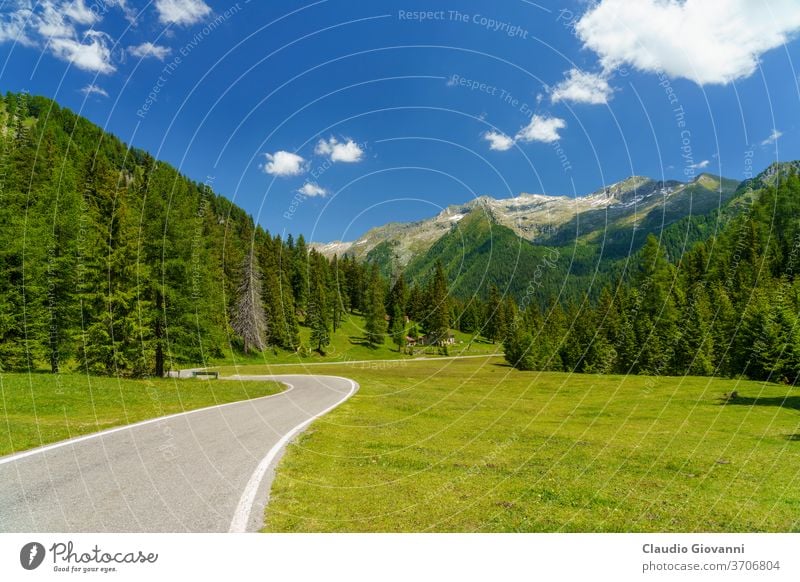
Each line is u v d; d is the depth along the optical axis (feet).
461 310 387.34
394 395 103.71
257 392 92.73
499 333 350.64
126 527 17.01
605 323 220.23
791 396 108.68
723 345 177.78
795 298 158.61
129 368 100.01
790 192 262.26
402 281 375.45
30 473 23.34
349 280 396.57
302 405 70.74
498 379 171.53
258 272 207.72
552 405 102.89
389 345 319.06
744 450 49.49
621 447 49.26
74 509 18.40
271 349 226.58
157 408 57.77
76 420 44.57
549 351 225.97
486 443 47.42
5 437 33.17
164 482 22.49
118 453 28.73
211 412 54.95
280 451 32.37
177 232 107.96
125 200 109.19
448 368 226.58
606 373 195.83
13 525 16.76
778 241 250.98
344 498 23.13
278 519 18.84
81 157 258.98
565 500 26.05
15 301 94.12
